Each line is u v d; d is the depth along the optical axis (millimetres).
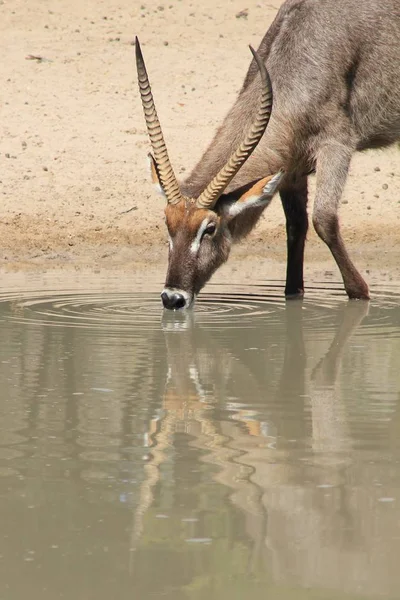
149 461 6879
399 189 21312
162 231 19547
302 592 5109
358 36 13922
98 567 5336
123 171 21719
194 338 11086
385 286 15125
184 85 25891
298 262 14148
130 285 14938
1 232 19000
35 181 21156
